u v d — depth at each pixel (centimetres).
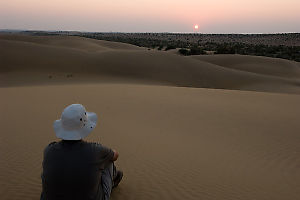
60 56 5156
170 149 751
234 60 7712
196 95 1903
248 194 507
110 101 1534
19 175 529
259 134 980
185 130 991
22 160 609
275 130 1043
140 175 559
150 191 488
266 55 11894
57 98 1577
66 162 282
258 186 545
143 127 998
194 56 8362
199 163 654
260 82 5184
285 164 688
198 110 1372
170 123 1091
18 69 4359
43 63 4709
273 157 739
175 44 17950
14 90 1939
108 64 5025
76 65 4816
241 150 788
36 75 4053
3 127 899
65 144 291
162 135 902
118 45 11762
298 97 1964
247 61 7688
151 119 1144
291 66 7394
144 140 824
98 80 4003
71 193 281
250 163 681
